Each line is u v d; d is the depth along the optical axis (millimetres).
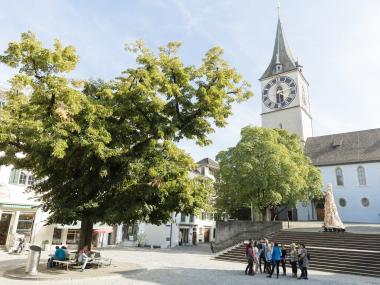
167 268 18969
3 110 14703
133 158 14258
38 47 12445
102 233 38438
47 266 15359
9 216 26734
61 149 11656
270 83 58250
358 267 19000
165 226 43719
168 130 15281
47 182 15406
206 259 26281
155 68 15203
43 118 12852
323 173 47719
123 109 14742
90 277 13578
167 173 13961
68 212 13375
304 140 52312
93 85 16922
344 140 50219
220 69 16297
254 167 31469
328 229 27781
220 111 16078
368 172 44250
